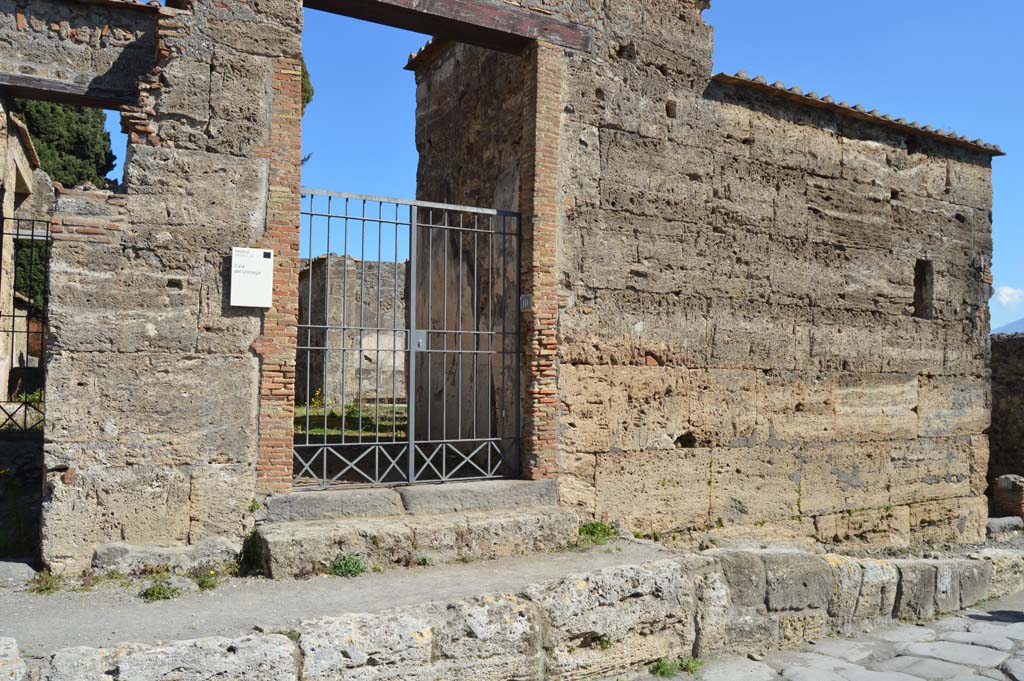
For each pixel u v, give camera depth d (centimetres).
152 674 457
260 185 706
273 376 700
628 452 898
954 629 766
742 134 1012
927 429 1195
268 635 493
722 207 988
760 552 716
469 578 647
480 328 973
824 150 1091
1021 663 652
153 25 1101
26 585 602
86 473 636
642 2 930
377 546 679
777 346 1031
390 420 1414
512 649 567
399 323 2005
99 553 629
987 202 1291
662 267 933
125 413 650
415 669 528
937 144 1230
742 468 994
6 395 1392
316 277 1919
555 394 845
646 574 640
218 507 675
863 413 1118
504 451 868
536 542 757
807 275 1066
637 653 630
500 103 947
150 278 664
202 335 678
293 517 699
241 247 692
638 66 926
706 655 666
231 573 651
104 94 1070
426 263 1144
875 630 764
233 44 704
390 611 535
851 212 1116
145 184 668
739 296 1000
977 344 1270
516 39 852
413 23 812
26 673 437
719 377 977
